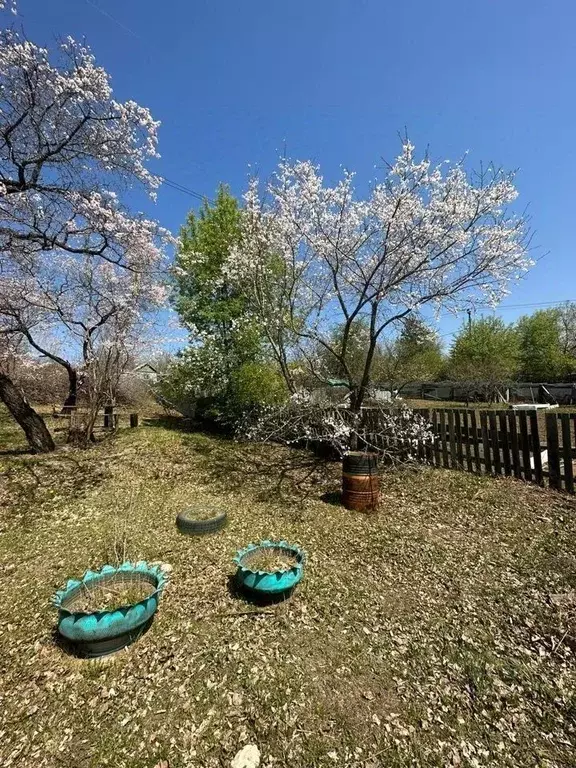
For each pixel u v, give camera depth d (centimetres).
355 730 178
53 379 1211
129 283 806
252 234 648
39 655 227
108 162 564
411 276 550
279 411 659
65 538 377
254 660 220
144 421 1004
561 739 173
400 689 200
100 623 217
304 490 510
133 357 925
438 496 470
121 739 176
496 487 480
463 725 180
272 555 302
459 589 288
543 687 200
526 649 227
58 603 229
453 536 373
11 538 375
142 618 230
